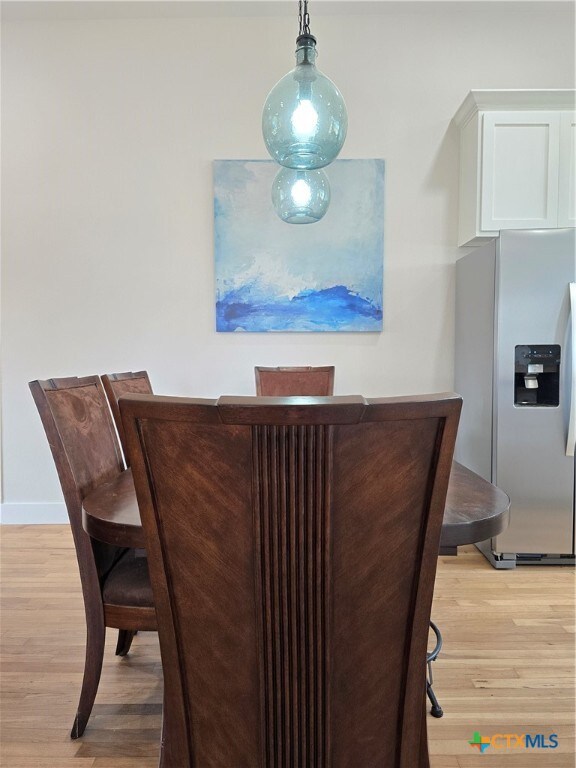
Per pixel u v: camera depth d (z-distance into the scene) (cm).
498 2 302
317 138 152
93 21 314
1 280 323
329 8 305
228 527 75
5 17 312
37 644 189
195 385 325
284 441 70
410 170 318
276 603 76
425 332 323
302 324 320
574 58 313
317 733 80
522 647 186
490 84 315
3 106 317
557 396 256
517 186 282
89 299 323
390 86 316
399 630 80
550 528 257
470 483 135
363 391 324
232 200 315
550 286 252
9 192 320
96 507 121
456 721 150
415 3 302
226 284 319
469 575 249
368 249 318
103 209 320
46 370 326
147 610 135
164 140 318
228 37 314
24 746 140
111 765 133
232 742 83
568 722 150
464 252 320
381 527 75
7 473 326
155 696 161
